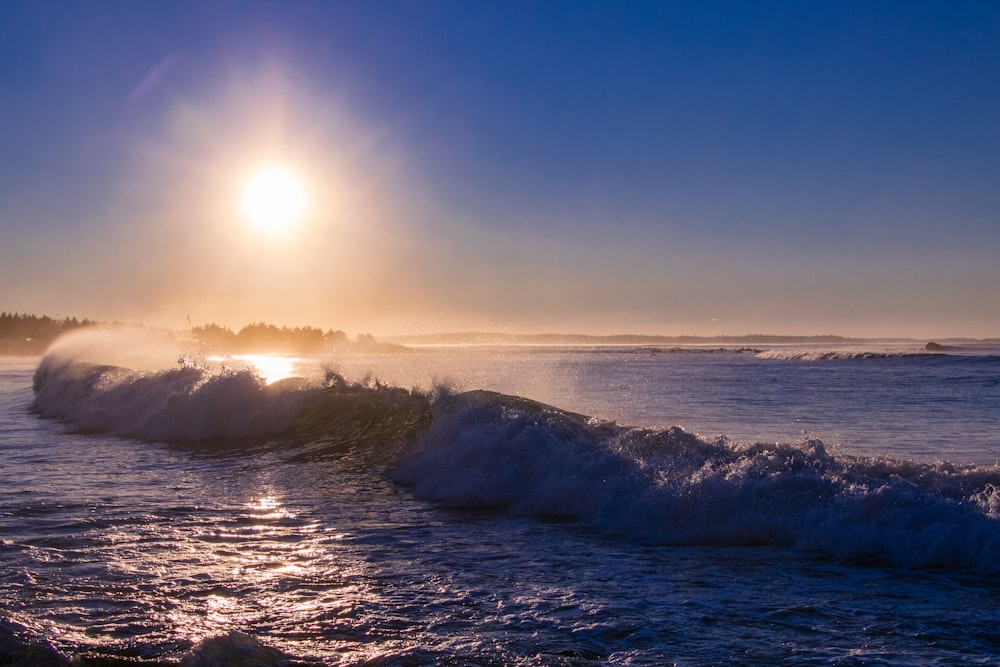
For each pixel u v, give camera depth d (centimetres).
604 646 519
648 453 1041
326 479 1206
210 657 486
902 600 609
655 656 501
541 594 636
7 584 670
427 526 898
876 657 497
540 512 962
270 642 528
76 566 725
